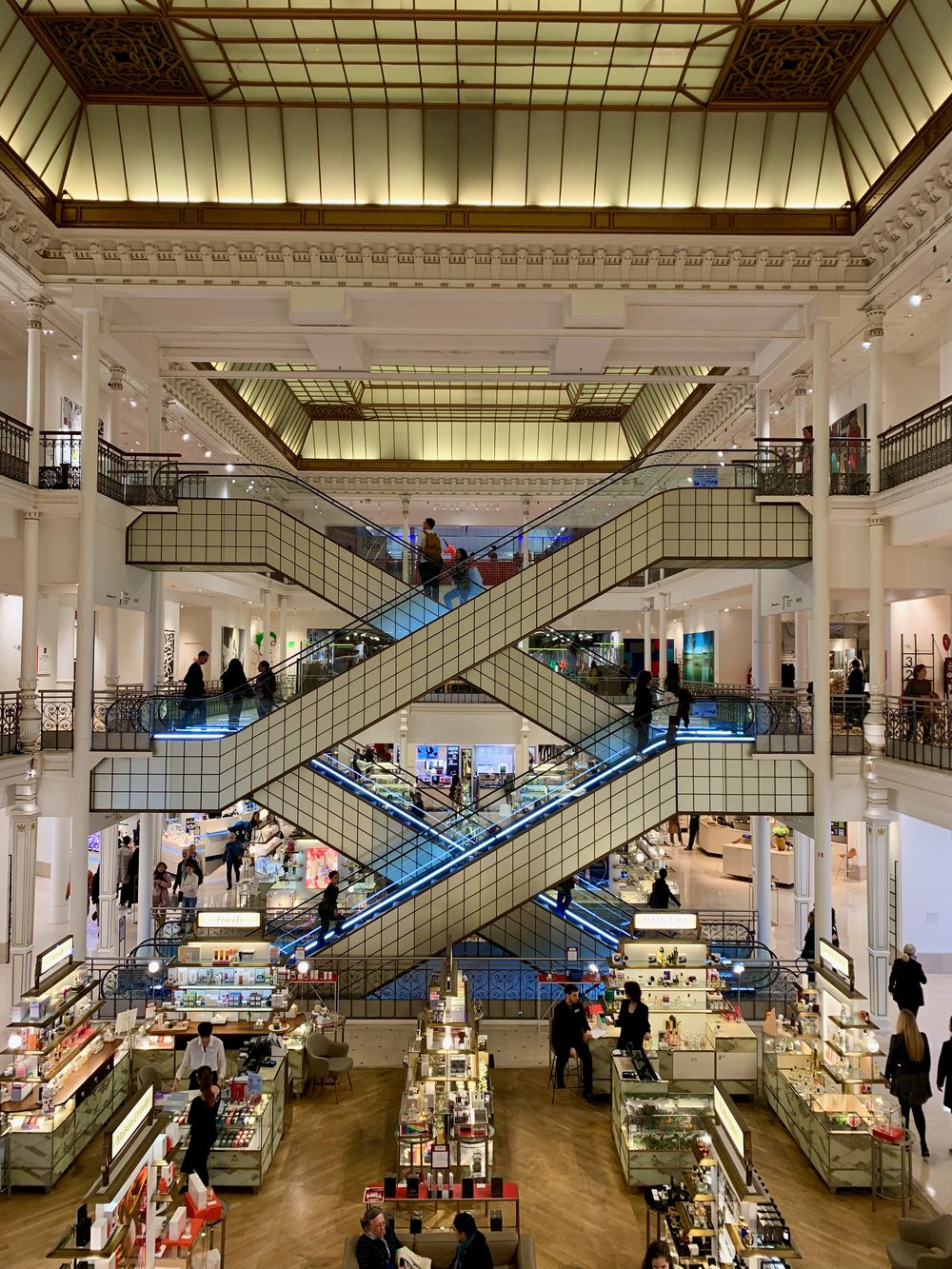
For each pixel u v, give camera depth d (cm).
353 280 1286
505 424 2627
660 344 1574
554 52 1091
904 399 1528
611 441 2662
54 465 1377
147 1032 1052
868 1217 793
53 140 1209
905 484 1221
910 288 1237
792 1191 838
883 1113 855
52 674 1862
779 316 1409
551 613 1373
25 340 1492
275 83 1155
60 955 959
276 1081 928
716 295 1310
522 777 1370
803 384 1536
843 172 1261
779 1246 612
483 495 2569
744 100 1187
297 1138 950
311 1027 1128
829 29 1042
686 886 2016
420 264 1279
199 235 1259
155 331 1407
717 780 1320
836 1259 727
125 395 1728
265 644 2306
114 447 1402
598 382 1609
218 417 1983
